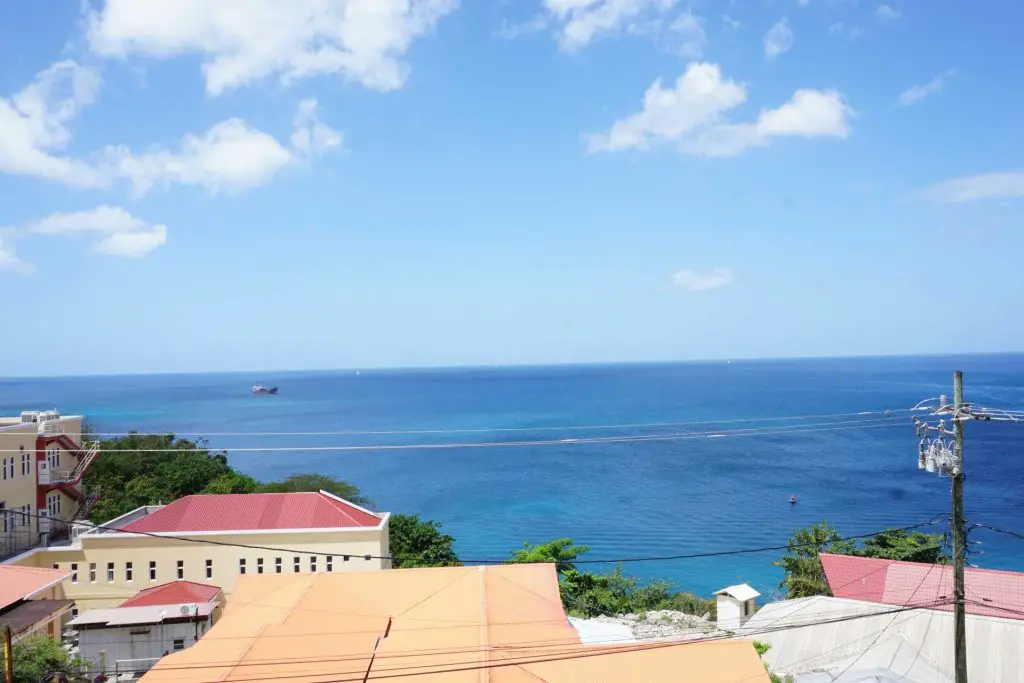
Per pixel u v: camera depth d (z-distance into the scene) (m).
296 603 32.34
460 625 30.39
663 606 56.75
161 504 66.75
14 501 47.00
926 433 22.86
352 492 87.38
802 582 52.62
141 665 36.97
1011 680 30.36
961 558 22.16
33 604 37.25
